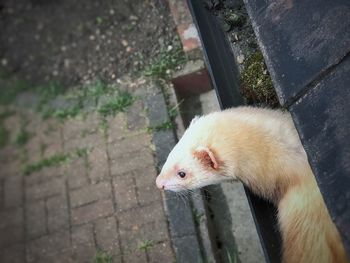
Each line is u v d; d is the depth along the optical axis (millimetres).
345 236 805
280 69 949
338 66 884
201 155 1281
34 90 2164
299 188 1158
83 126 1954
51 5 2270
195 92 1871
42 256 1791
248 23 1352
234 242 1631
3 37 2303
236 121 1266
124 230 1711
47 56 2186
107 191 1794
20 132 2090
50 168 1944
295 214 1144
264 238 1186
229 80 1332
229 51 1350
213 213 1684
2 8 2322
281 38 965
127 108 1884
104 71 2016
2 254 1844
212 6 1387
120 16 2062
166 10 1944
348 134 847
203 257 1586
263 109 1278
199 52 1808
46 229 1833
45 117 2070
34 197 1916
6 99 2195
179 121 1790
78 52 2115
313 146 876
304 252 1107
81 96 2023
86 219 1784
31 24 2277
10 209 1930
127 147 1829
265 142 1217
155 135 1790
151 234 1667
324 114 880
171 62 1853
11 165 2031
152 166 1767
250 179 1249
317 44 918
